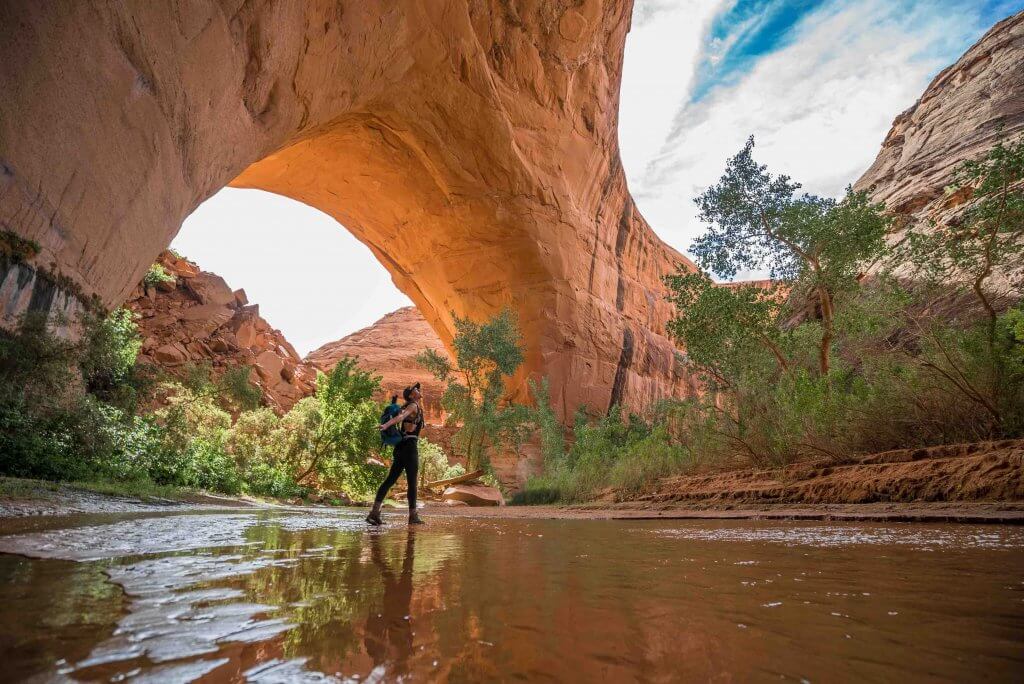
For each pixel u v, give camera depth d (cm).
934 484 487
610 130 2928
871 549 228
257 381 2925
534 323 2702
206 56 979
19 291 704
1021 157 770
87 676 61
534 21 2255
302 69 1310
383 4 1471
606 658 74
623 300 3209
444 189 2466
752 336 1207
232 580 139
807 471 689
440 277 2822
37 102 683
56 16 686
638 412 2977
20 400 643
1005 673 66
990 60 2642
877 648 78
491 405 2492
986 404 596
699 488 848
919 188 2220
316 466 2125
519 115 2386
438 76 1967
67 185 762
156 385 1166
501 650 78
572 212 2762
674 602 116
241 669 66
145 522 333
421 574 157
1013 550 217
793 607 110
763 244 1274
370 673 66
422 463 2955
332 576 150
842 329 1099
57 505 421
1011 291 970
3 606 102
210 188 1238
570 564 184
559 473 1529
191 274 3161
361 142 2236
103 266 909
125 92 820
